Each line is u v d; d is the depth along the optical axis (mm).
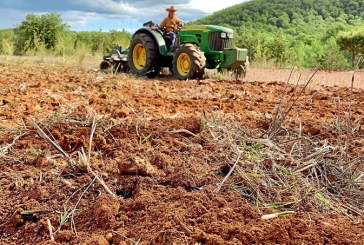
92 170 3691
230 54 12812
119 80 11227
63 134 4629
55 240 2936
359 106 7637
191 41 13344
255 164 3666
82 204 3275
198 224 2887
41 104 6879
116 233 2891
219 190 3307
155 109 6730
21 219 3178
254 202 3215
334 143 4445
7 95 7629
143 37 13703
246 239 2740
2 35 29422
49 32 26125
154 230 2846
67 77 11266
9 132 4855
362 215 3150
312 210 3162
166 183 3471
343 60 21938
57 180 3586
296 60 25062
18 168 3928
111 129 4629
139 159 3719
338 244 2717
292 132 4648
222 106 7312
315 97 8734
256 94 9156
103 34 29672
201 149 4012
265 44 24594
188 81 11672
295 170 3658
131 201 3205
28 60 17656
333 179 3643
